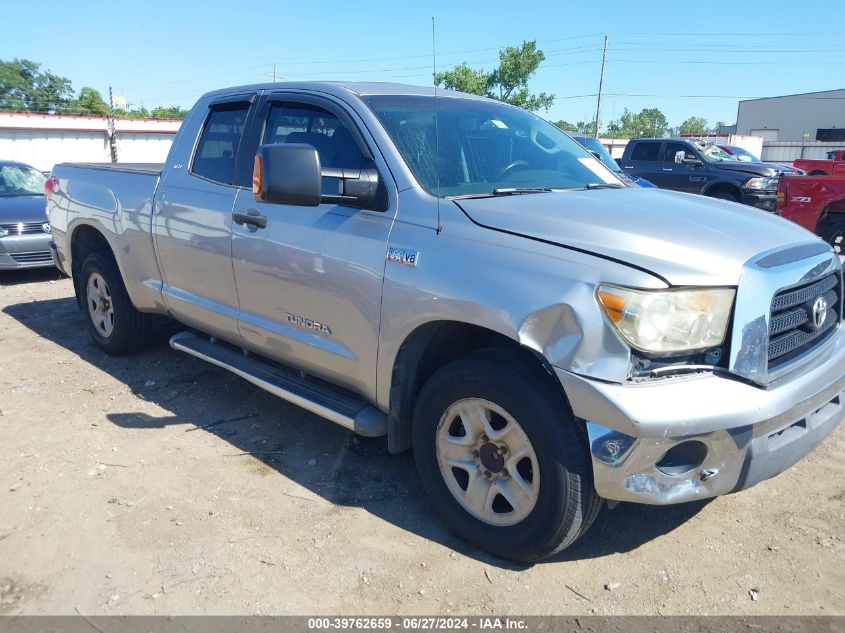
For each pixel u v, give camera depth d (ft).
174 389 16.14
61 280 29.14
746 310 8.45
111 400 15.48
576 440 8.73
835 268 10.33
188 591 9.25
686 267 8.43
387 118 11.58
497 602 9.09
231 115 14.12
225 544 10.25
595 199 10.69
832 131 191.11
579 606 9.02
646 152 56.44
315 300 11.54
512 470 9.43
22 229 27.99
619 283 8.26
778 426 8.83
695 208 10.65
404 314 10.10
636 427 8.03
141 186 15.75
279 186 9.99
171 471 12.35
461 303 9.34
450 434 10.28
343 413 11.41
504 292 8.97
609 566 9.84
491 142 12.51
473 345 10.94
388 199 10.70
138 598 9.11
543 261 8.89
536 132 13.79
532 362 9.30
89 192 17.51
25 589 9.27
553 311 8.54
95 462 12.63
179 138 15.21
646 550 10.21
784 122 209.56
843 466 12.51
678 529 10.75
